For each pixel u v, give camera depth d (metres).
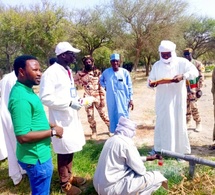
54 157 5.30
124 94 6.05
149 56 29.66
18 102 2.71
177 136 4.97
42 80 3.61
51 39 26.03
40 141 2.93
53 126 3.26
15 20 25.38
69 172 4.15
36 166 2.93
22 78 2.82
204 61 48.91
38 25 25.72
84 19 27.78
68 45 3.72
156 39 25.42
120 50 27.45
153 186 3.44
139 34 25.70
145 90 16.12
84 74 6.66
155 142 5.10
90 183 4.33
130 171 3.50
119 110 6.04
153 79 5.02
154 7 24.83
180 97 4.83
